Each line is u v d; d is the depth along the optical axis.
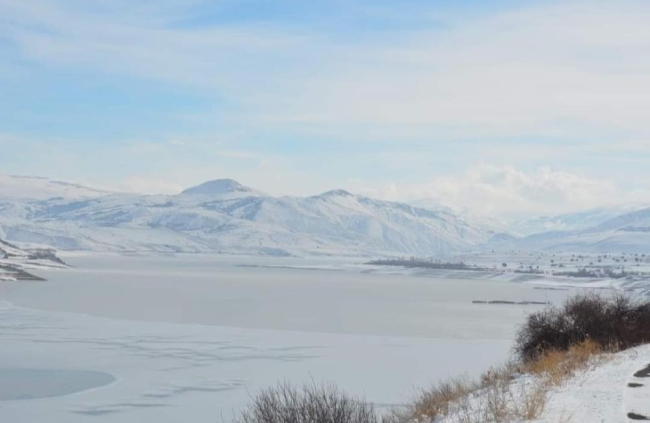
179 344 49.34
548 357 19.27
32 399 30.52
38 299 97.44
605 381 13.20
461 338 58.09
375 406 24.11
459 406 13.90
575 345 22.25
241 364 40.53
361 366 40.03
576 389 12.42
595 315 25.38
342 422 12.21
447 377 34.75
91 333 55.31
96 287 133.75
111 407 28.95
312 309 92.25
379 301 114.06
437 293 146.25
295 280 195.75
